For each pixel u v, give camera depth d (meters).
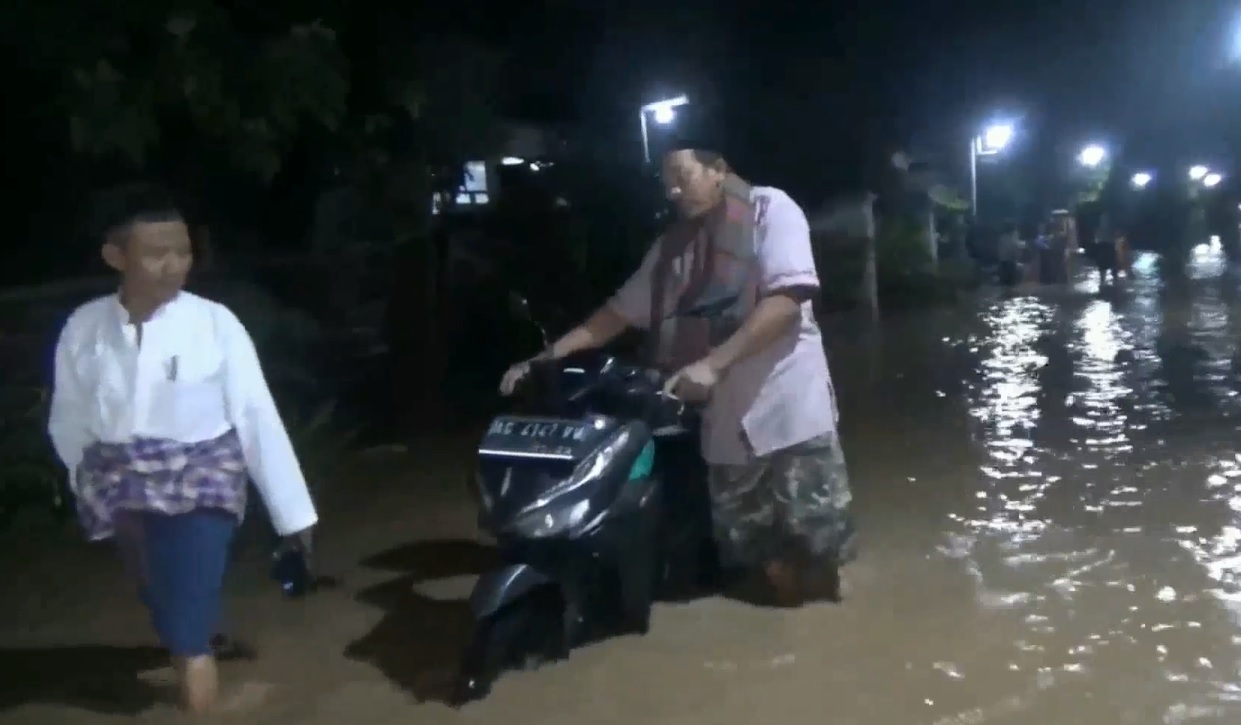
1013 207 42.03
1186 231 43.84
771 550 5.41
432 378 10.52
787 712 4.42
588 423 4.81
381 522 7.26
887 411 10.66
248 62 8.10
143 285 4.18
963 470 8.12
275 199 10.98
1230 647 4.84
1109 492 7.33
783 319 5.01
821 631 5.18
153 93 7.81
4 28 7.59
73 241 9.76
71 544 7.02
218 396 4.32
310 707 4.62
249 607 5.78
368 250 11.76
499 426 4.85
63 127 8.77
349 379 11.27
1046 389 11.50
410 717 4.50
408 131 10.19
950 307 22.00
